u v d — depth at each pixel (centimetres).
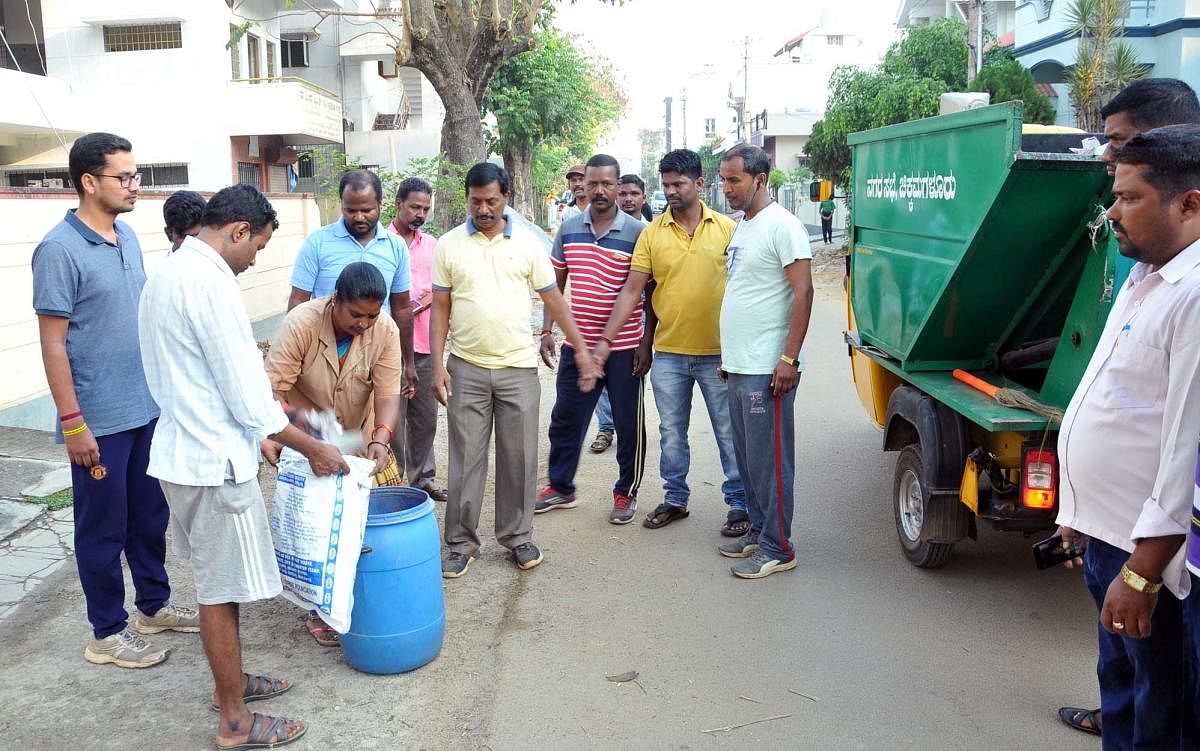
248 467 333
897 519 531
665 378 564
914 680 395
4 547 525
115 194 386
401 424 568
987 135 418
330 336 415
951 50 2153
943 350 507
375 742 352
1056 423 405
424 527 396
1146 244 251
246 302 1227
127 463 405
